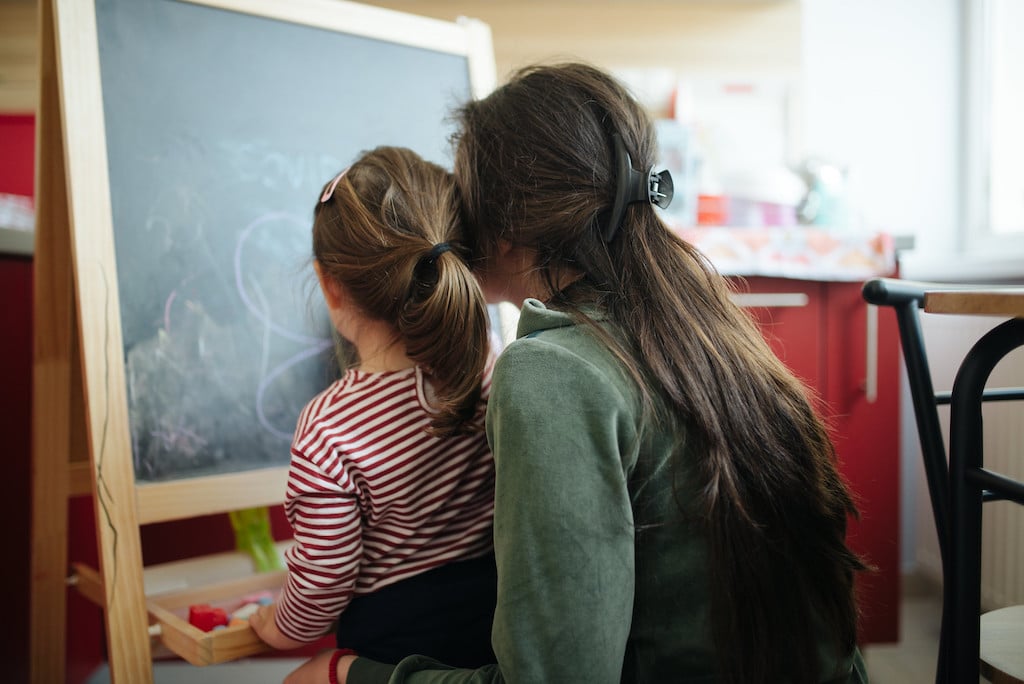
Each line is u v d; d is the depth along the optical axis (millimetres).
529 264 745
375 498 794
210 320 1048
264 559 1229
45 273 1123
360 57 1207
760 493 635
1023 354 1422
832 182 1785
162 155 1025
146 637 930
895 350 1653
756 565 616
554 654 568
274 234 1111
